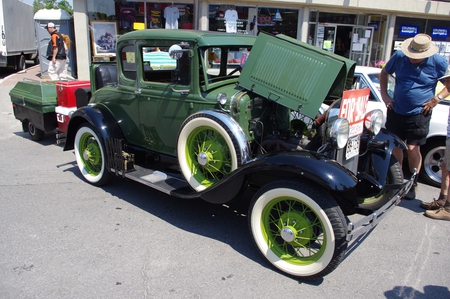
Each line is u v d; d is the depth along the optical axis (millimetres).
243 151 3303
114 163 4379
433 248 3615
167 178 4074
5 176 5180
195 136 3670
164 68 4016
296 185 2912
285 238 3066
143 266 3189
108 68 5129
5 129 7867
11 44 15742
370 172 3871
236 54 4148
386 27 13945
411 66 4301
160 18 11883
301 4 12117
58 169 5516
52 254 3326
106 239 3607
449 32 15047
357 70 5812
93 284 2934
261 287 2961
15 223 3861
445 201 4211
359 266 3293
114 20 11758
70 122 4832
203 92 3742
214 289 2920
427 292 2963
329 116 3260
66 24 13258
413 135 4484
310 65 3305
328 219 2793
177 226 3904
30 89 6699
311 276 2973
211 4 11562
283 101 3428
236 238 3695
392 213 4359
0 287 2861
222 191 3395
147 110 4191
